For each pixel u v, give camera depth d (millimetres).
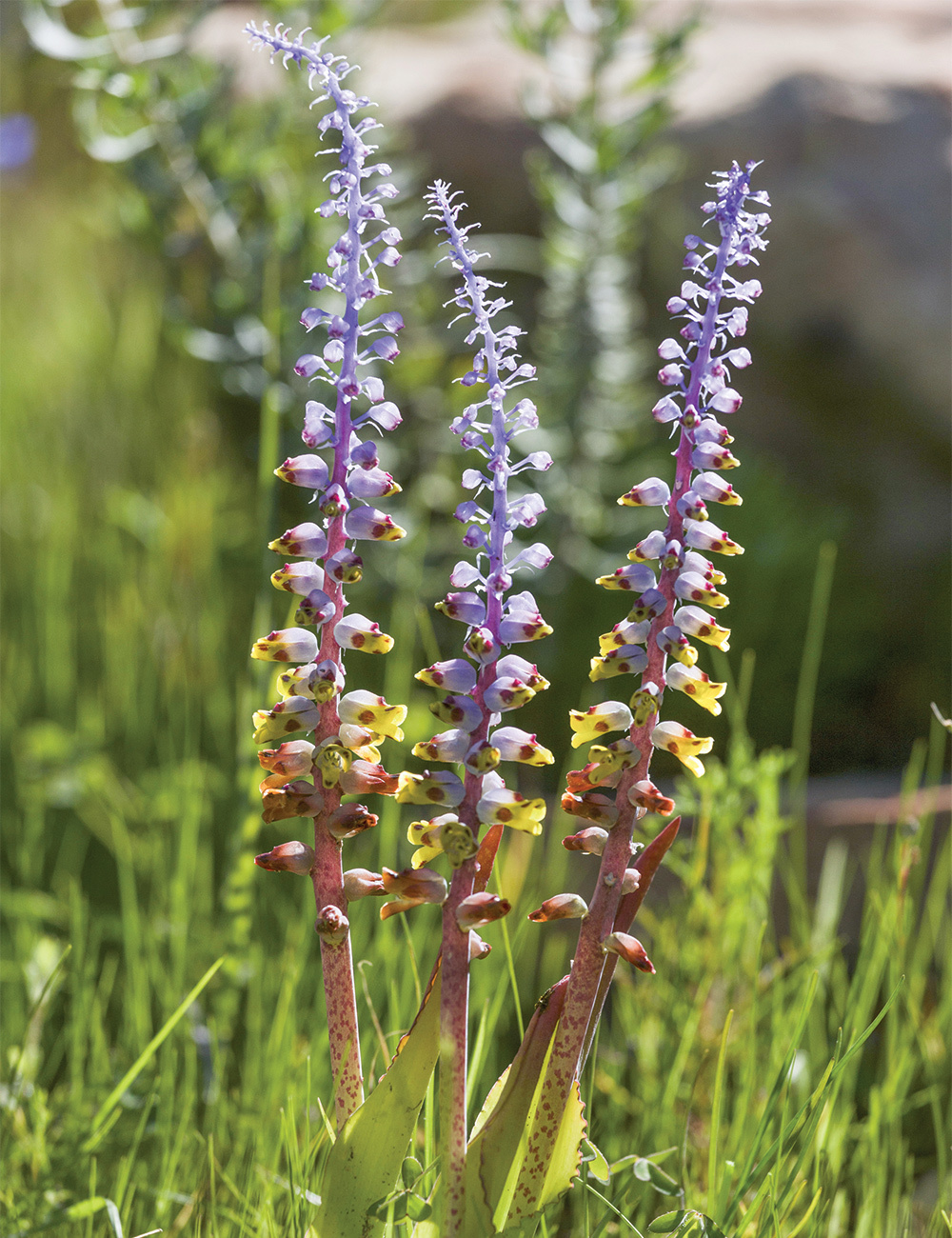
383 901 870
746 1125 744
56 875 1081
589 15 1260
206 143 1253
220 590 1394
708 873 943
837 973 842
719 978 814
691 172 1627
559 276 1345
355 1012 621
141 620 1362
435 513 1436
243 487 1575
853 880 1015
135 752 1253
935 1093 745
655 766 1305
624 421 1368
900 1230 727
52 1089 835
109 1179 752
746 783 808
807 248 1624
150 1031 814
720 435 606
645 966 603
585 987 609
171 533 1417
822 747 1452
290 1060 758
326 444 608
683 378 609
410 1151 672
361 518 607
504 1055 882
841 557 1553
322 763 608
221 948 840
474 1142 612
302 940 850
